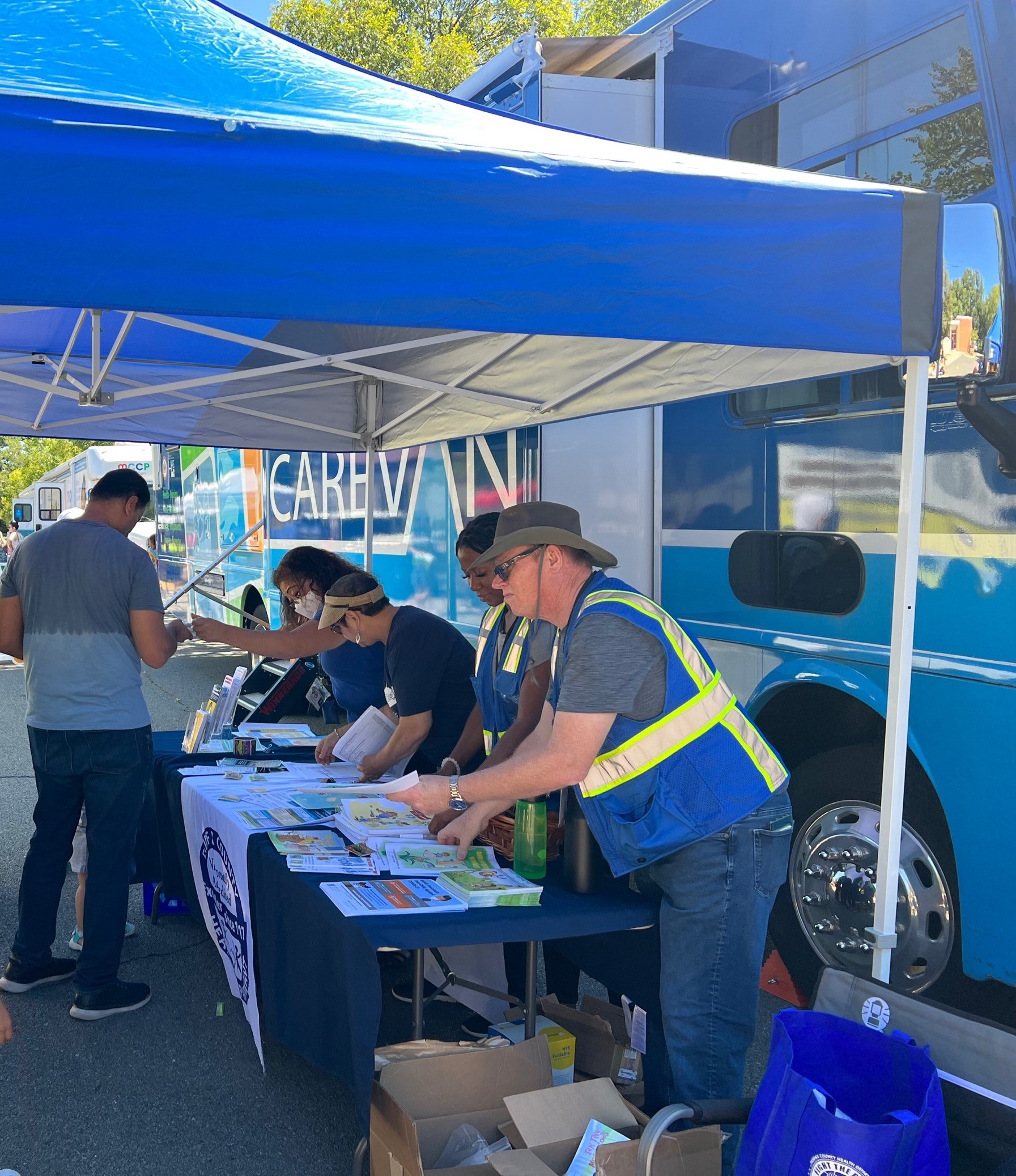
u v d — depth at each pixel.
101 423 5.39
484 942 2.38
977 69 2.90
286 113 2.07
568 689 2.39
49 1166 2.75
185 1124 2.95
